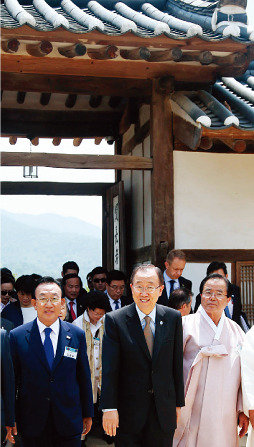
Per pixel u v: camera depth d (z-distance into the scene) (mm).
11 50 5828
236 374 4270
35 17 6586
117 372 3891
